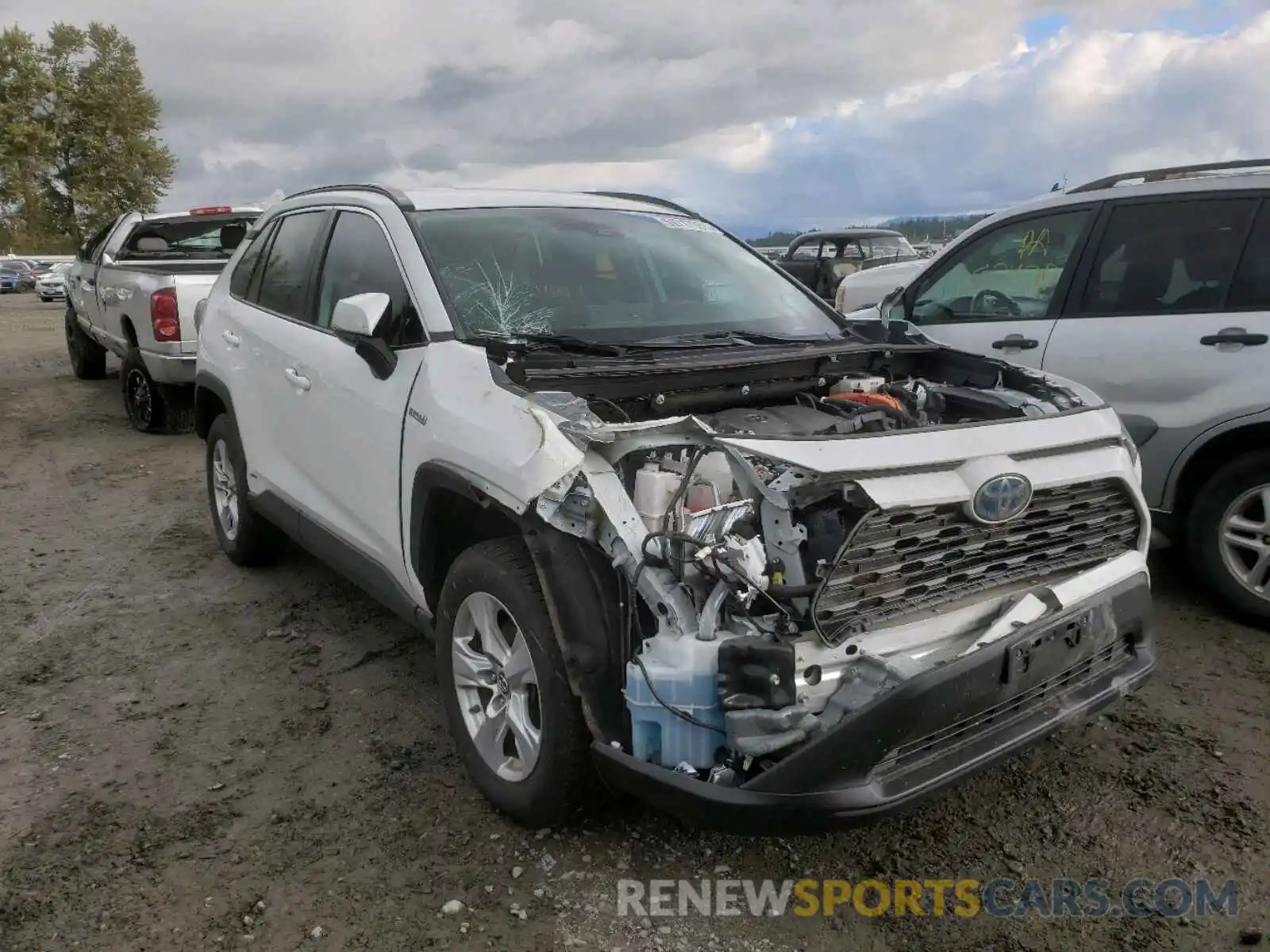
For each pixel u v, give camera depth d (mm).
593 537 2680
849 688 2562
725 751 2512
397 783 3422
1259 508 4430
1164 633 4465
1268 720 3703
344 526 4000
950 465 2693
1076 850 3012
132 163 69438
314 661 4383
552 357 3262
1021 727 2736
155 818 3238
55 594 5219
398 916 2777
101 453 8648
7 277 41219
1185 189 4680
